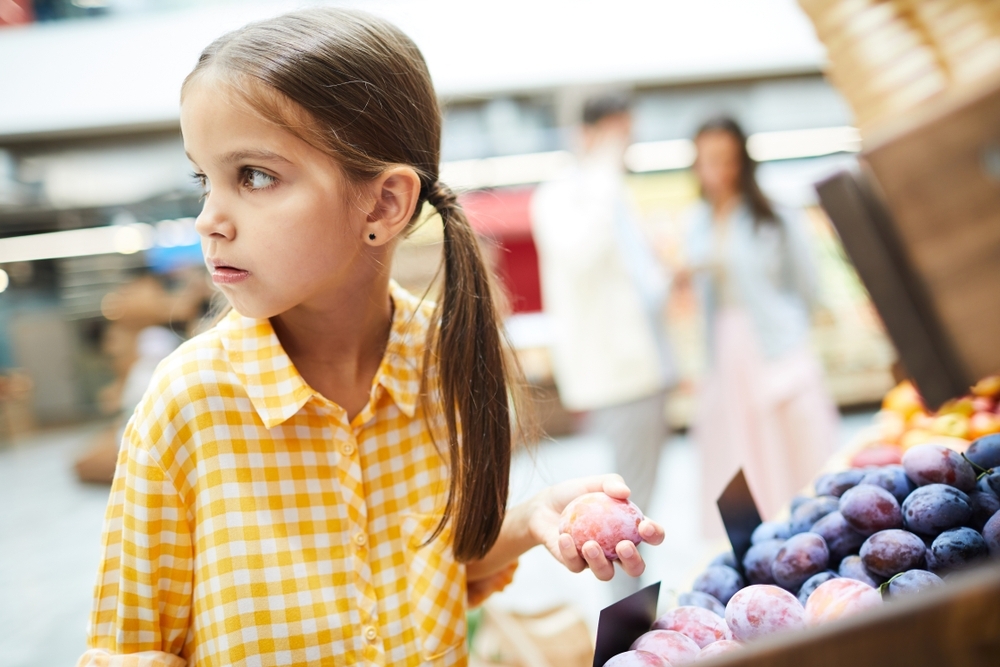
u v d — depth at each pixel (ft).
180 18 22.54
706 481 8.85
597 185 8.70
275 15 2.42
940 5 2.65
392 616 2.53
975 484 2.56
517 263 20.39
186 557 2.41
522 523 2.74
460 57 21.76
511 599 8.95
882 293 2.56
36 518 16.01
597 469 14.74
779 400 8.38
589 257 8.48
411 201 2.43
